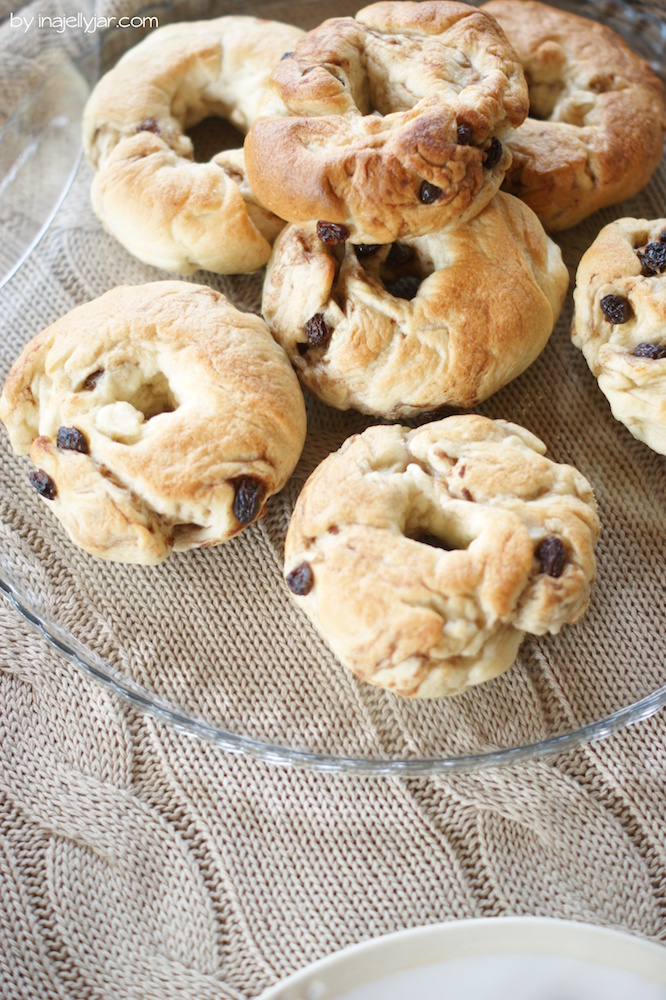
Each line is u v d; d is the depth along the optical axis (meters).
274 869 0.61
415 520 0.60
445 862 0.61
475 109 0.59
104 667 0.62
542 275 0.63
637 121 0.66
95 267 0.67
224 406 0.60
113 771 0.62
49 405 0.61
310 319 0.61
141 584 0.63
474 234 0.62
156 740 0.62
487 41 0.61
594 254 0.63
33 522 0.63
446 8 0.62
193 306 0.62
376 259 0.63
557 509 0.59
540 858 0.61
